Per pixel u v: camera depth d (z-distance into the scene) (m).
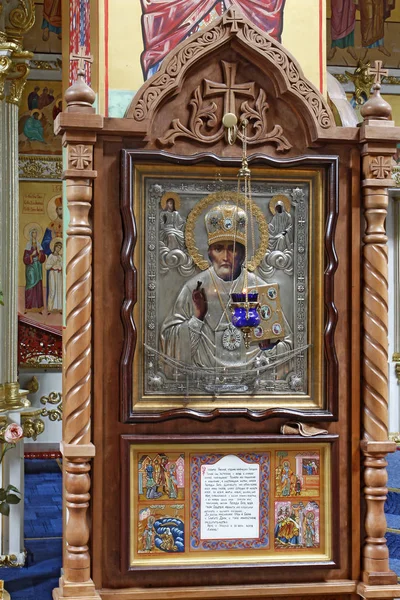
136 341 4.18
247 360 4.32
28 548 7.10
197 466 4.26
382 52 13.48
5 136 6.68
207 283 4.28
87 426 4.11
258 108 4.26
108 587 4.18
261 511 4.30
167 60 4.15
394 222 13.00
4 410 6.50
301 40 4.55
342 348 4.36
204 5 4.49
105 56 4.40
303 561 4.31
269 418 4.30
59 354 12.20
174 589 4.18
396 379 13.02
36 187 13.15
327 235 4.29
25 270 13.09
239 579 4.28
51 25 13.09
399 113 13.42
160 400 4.23
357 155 4.34
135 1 4.43
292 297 4.35
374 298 4.32
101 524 4.16
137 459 4.21
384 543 4.32
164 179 4.23
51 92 13.16
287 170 4.30
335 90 4.71
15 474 6.65
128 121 4.11
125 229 4.14
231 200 4.30
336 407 4.32
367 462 4.32
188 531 4.25
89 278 4.11
